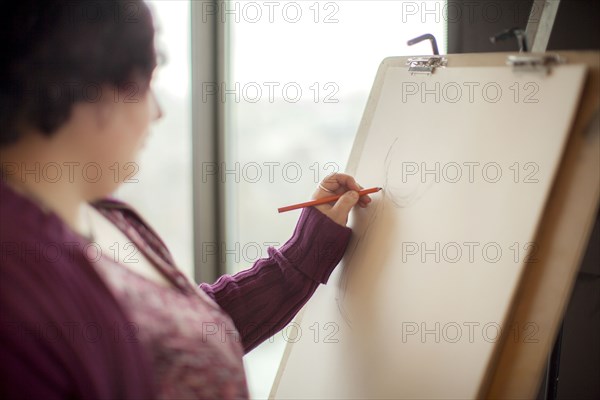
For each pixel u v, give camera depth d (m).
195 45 2.10
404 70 1.02
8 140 0.57
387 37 1.87
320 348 1.00
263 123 2.21
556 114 0.79
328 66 2.09
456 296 0.84
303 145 2.22
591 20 0.98
